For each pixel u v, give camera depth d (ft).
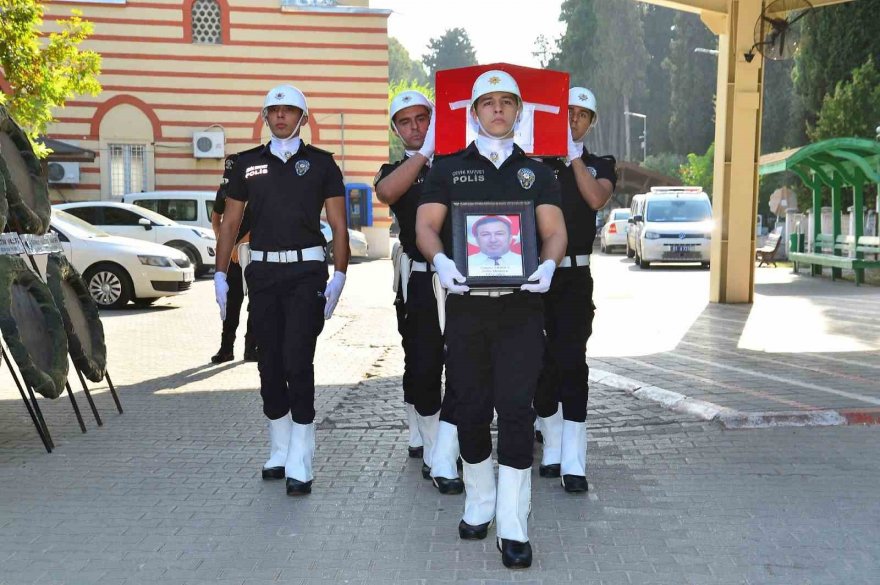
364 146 105.60
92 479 18.38
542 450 20.10
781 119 185.68
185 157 101.45
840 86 102.01
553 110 16.51
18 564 14.03
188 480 18.33
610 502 16.79
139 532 15.39
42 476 18.57
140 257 49.06
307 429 17.62
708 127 242.58
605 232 119.85
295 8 102.53
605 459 19.60
